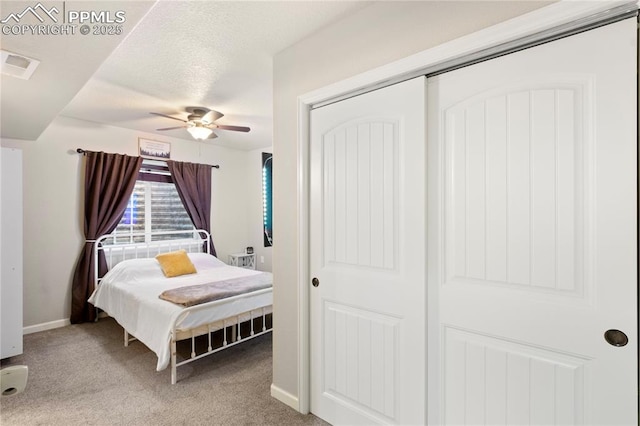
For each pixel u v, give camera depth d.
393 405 1.63
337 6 1.68
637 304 1.06
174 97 3.01
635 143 1.06
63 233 3.64
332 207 1.88
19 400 2.13
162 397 2.17
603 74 1.11
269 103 3.18
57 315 3.60
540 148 1.23
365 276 1.73
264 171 5.28
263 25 1.84
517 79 1.28
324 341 1.93
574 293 1.17
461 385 1.44
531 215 1.25
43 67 1.81
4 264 2.61
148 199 4.37
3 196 2.62
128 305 2.95
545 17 1.17
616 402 1.10
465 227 1.42
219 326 2.66
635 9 1.05
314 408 1.99
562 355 1.19
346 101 1.81
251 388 2.29
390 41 1.59
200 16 1.76
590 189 1.13
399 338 1.61
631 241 1.07
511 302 1.30
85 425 1.88
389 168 1.63
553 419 1.21
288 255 2.09
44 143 3.51
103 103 3.17
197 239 4.80
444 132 1.48
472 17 1.34
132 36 1.96
